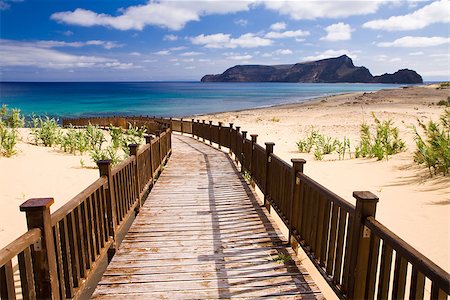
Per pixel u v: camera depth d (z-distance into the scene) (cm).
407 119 1900
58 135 1186
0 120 1092
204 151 1213
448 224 420
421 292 167
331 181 677
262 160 566
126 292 295
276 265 344
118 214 395
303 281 314
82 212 291
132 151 499
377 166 785
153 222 469
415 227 418
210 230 439
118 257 362
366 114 2281
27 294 192
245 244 395
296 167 368
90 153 962
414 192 557
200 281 313
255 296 290
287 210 409
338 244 266
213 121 2534
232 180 738
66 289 251
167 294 292
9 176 698
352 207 236
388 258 198
